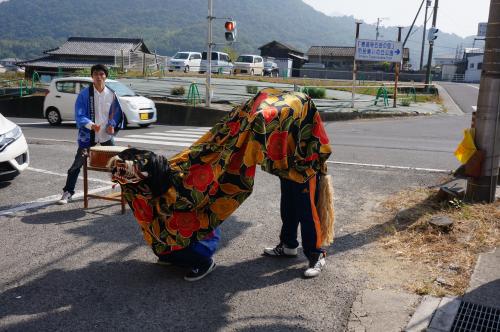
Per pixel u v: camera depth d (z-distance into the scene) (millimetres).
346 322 3445
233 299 3793
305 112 4113
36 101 21641
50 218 5715
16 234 5176
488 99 5570
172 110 18953
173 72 34938
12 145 7066
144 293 3889
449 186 6309
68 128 15961
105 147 5785
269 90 4160
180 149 11047
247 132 3828
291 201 4414
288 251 4602
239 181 3932
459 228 4941
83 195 6633
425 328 3268
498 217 5199
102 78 5934
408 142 12453
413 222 5324
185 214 3965
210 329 3373
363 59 20531
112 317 3523
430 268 4195
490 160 5664
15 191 6930
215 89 24109
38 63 47469
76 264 4434
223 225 5531
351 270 4285
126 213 5930
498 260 4219
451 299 3584
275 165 3967
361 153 10578
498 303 3539
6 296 3824
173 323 3449
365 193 6855
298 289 3953
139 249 4805
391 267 4293
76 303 3725
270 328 3381
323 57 61625
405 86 26531
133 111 15781
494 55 5465
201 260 4098
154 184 3809
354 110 19969
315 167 4164
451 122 17891
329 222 4234
